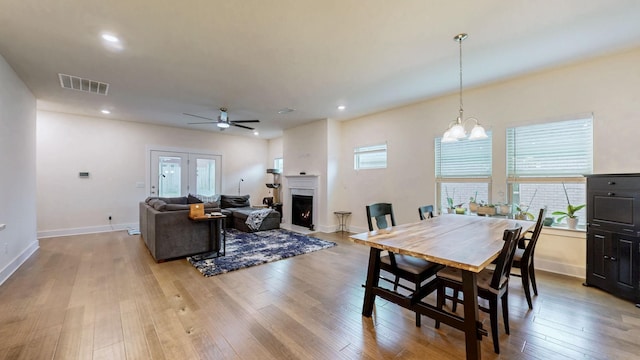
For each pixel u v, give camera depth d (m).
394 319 2.22
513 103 3.64
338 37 2.57
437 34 2.52
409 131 4.87
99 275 3.16
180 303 2.46
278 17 2.24
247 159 8.23
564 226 3.32
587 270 2.89
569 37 2.58
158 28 2.39
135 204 6.21
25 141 3.72
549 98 3.36
